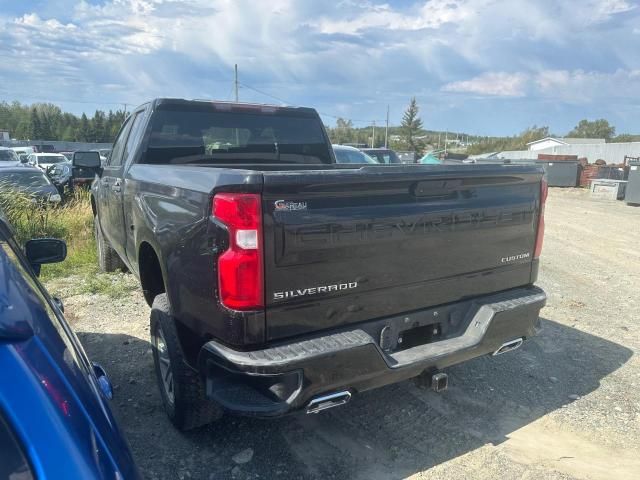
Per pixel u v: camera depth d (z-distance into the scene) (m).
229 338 2.58
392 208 2.86
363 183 2.71
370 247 2.80
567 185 27.83
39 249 3.09
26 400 1.11
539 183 3.60
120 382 4.03
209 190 2.62
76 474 1.12
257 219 2.46
